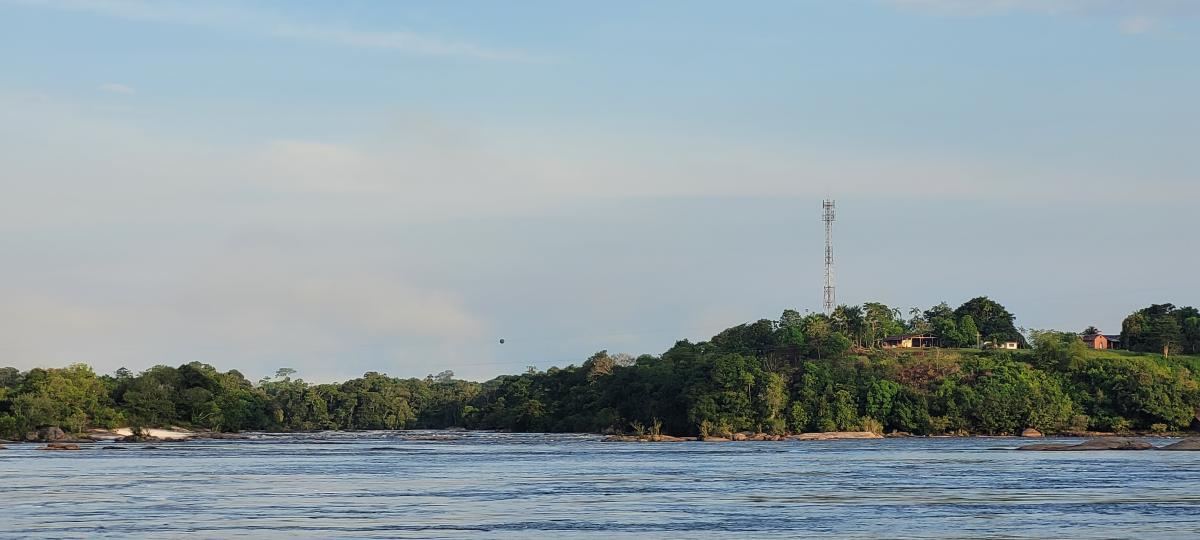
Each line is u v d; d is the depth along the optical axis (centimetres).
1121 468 12119
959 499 8356
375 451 18650
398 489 9500
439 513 7462
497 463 14262
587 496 8794
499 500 8425
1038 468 12206
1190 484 9662
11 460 14962
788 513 7444
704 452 18038
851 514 7369
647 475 11475
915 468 12425
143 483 10200
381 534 6359
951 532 6431
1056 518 7081
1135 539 6134
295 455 16875
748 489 9450
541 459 15500
